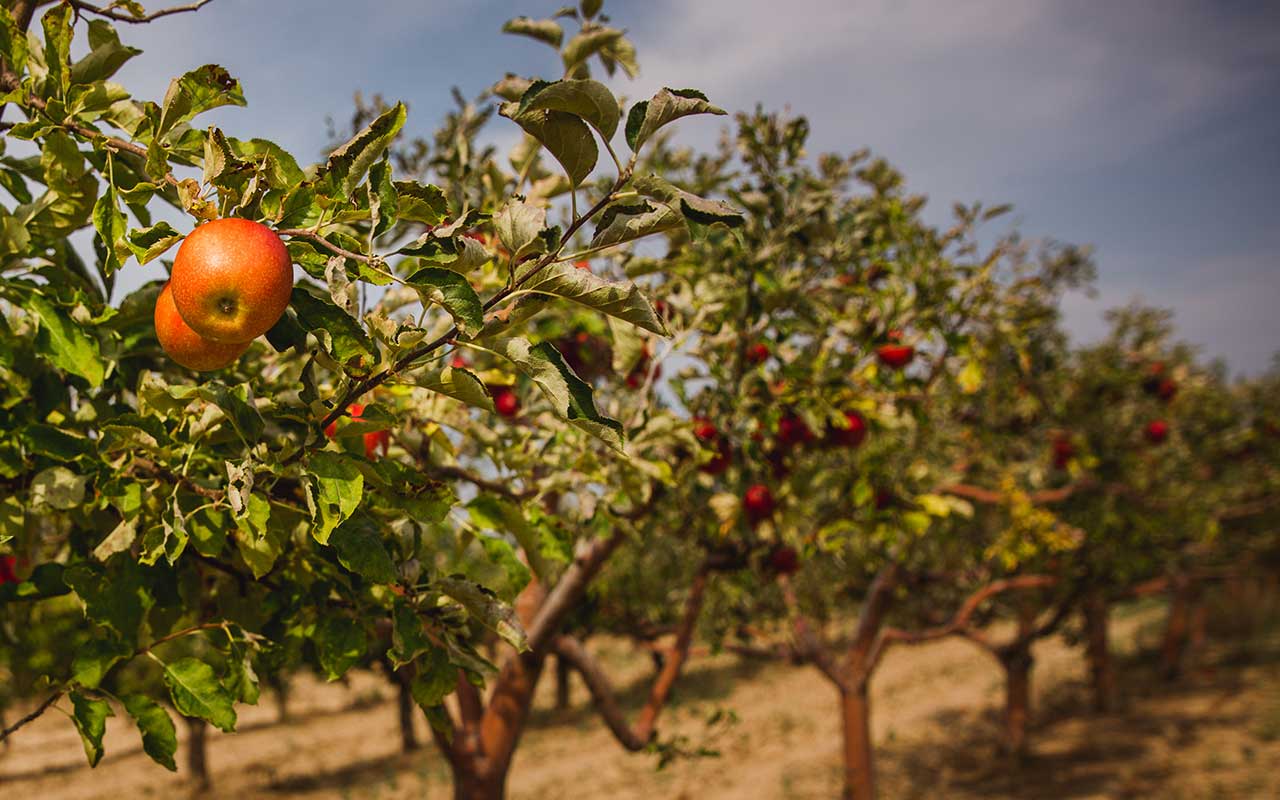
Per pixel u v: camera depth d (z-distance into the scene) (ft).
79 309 6.09
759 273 12.10
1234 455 45.83
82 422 6.43
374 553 5.44
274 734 77.82
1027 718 50.24
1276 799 35.58
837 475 14.49
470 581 5.81
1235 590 80.59
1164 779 40.24
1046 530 23.13
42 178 6.15
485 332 4.75
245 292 4.09
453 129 12.82
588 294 4.67
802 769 49.21
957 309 14.76
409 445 8.14
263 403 5.54
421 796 53.36
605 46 8.29
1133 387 31.78
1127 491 31.24
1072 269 28.12
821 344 13.35
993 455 25.53
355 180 4.67
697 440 10.80
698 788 47.44
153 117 4.99
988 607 34.01
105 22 5.86
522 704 13.64
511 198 4.71
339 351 4.76
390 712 88.17
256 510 5.02
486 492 8.38
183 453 5.63
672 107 4.53
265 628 6.89
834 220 13.25
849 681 26.48
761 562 16.40
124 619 5.74
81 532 7.09
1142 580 44.78
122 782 60.95
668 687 16.11
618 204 4.63
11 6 5.88
